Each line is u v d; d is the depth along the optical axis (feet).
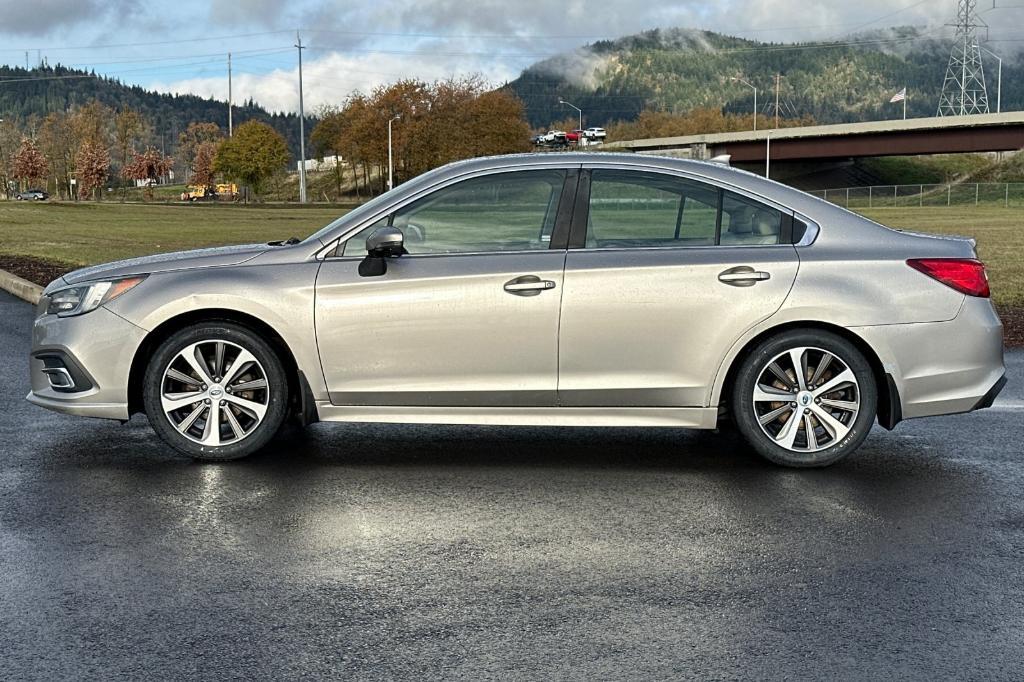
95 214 192.75
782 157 337.11
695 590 12.37
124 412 18.39
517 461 18.71
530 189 18.19
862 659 10.48
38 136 510.17
